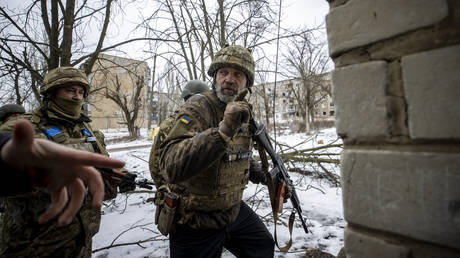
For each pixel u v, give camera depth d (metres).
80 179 0.56
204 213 1.32
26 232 1.30
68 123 1.67
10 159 0.47
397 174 0.72
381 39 0.74
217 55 1.47
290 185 1.80
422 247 0.69
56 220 1.36
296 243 2.47
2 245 1.31
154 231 2.82
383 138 0.75
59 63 3.33
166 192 1.41
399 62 0.71
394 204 0.73
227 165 1.30
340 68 0.84
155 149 1.98
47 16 3.32
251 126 1.49
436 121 0.65
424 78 0.67
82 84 1.71
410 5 0.68
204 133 1.01
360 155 0.80
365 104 0.78
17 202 1.29
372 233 0.79
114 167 0.53
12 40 2.95
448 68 0.63
